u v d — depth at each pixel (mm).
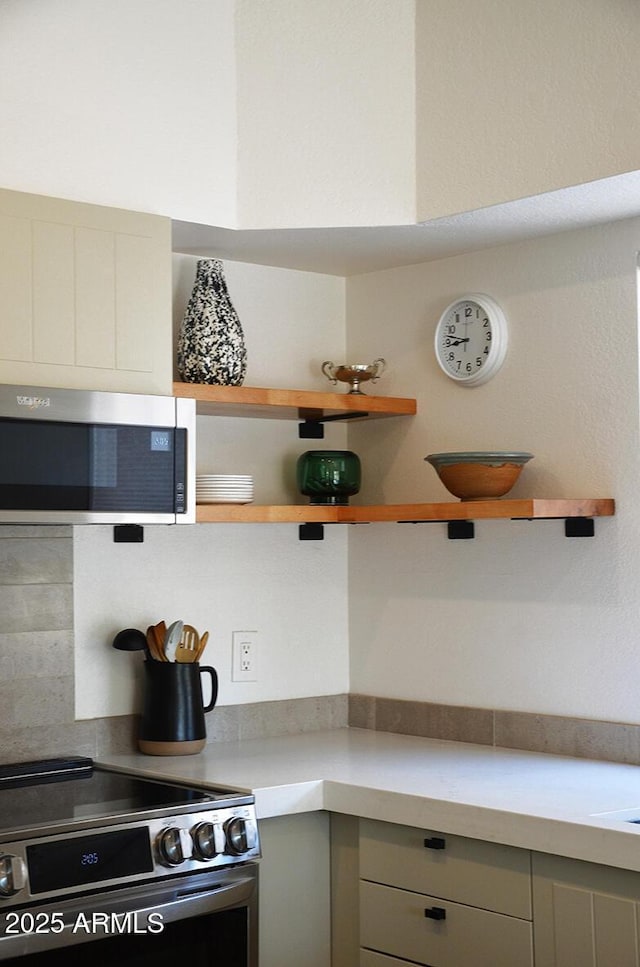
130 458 2682
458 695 3338
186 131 2895
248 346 3439
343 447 3637
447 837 2590
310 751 3170
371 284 3598
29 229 2607
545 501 2838
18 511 2521
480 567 3287
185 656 3217
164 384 2797
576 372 3059
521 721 3164
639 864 2213
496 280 3256
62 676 3033
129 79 2812
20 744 2951
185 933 2496
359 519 3229
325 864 2846
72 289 2662
